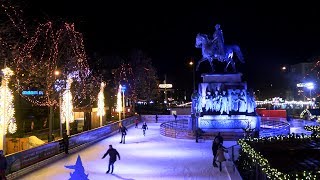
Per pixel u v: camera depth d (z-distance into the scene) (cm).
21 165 2480
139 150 3653
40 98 5694
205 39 4781
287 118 6550
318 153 1928
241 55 4809
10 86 4516
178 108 9212
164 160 3020
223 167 2642
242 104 4641
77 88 6016
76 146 3675
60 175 2411
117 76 8194
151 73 9412
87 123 5188
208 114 4606
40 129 5494
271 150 1989
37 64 4638
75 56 5347
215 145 2670
